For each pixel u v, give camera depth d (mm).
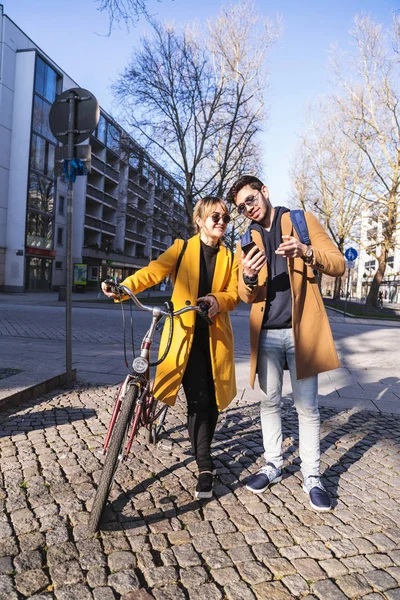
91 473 2910
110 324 12141
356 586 1940
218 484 2867
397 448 3654
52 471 2914
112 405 4441
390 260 60500
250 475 3014
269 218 2789
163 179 22891
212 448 3486
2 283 30812
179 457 3234
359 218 33625
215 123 22484
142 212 25531
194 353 2838
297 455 3398
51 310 16344
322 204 35969
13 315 13789
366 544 2250
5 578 1907
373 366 7426
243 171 22875
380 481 3008
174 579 1949
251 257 2467
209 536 2273
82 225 39562
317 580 1974
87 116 4855
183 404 4676
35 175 31797
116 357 7031
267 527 2379
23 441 3420
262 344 2783
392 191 25453
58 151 4980
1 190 30172
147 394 2709
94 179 44031
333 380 6250
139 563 2041
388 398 5324
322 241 2674
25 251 31094
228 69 21781
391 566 2088
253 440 3682
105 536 2238
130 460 3135
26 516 2377
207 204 2783
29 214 31453
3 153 30062
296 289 2639
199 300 2611
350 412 4707
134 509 2512
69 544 2154
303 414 2752
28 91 30547
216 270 2875
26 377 4891
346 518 2496
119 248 50500
